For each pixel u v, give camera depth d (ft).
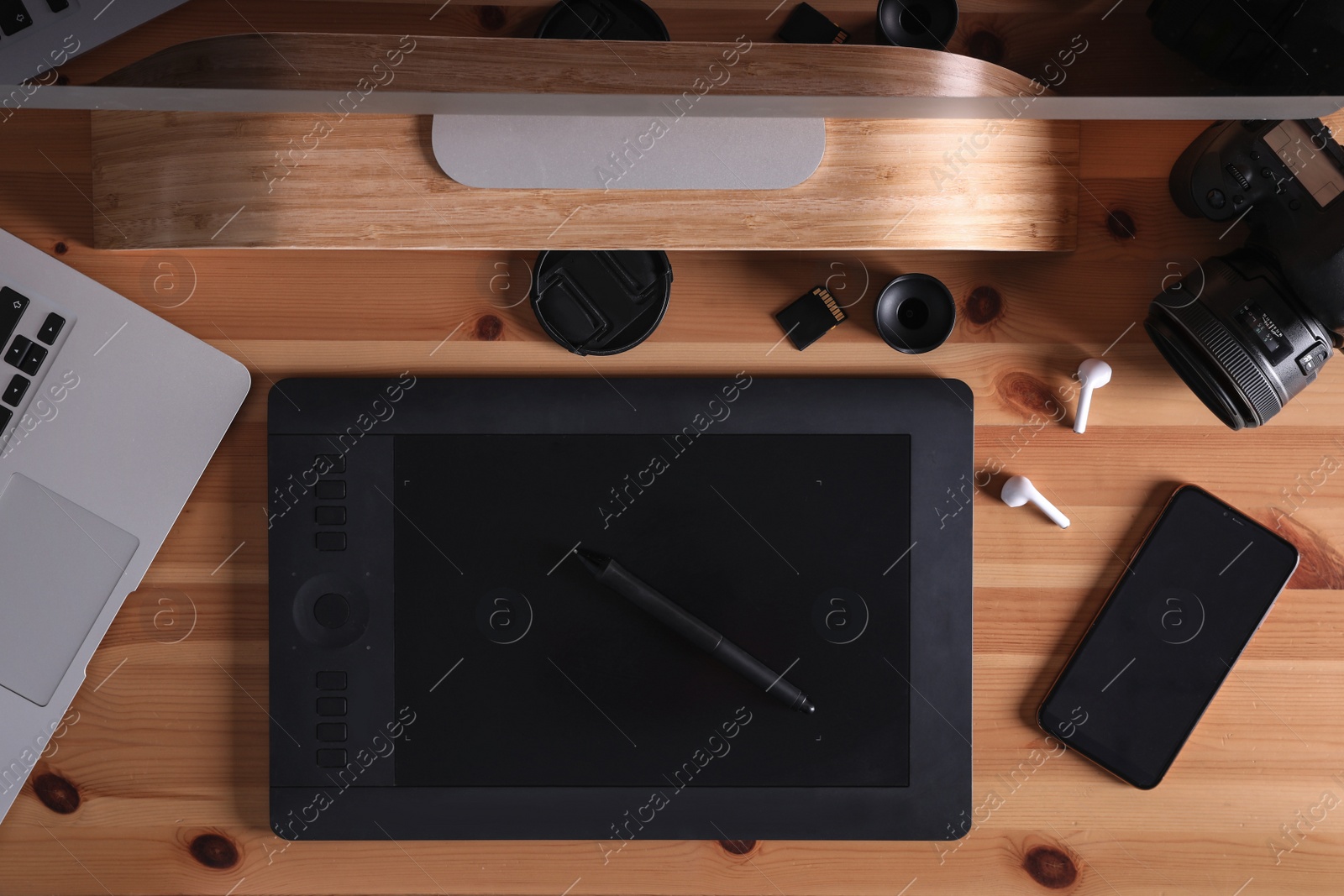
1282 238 1.94
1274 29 1.98
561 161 1.94
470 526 2.22
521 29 2.23
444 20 2.22
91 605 2.19
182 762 2.26
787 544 2.22
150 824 2.26
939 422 2.23
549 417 2.22
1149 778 2.22
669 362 2.27
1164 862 2.26
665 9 2.24
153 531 2.19
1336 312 1.90
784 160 1.95
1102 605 2.26
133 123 1.99
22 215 2.22
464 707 2.22
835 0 2.25
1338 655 2.26
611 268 2.23
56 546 2.18
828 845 2.28
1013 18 2.25
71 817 2.25
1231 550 2.23
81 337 2.18
